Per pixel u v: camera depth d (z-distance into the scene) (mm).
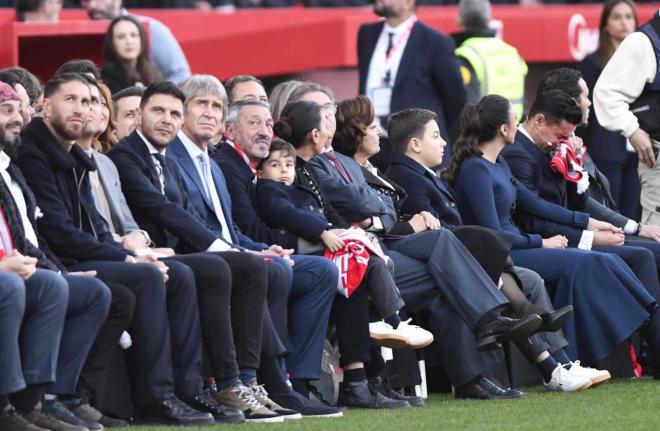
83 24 35875
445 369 26906
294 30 43750
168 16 42812
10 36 34781
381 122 37281
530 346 27688
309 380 25266
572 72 31125
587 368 27938
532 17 46281
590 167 32875
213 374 23453
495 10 45812
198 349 23203
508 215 29438
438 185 28844
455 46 38031
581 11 47312
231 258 23750
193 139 26203
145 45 34125
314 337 25156
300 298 25219
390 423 23219
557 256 29031
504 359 28328
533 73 46875
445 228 27531
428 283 26812
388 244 27469
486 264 27078
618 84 33625
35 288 20969
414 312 27062
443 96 37125
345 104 28672
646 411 24734
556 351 27938
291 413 23688
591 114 38594
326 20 43375
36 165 22938
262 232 26328
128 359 22828
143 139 25188
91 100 23391
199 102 26109
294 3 48312
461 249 26641
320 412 24141
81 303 21594
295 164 27297
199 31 43344
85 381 22031
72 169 23391
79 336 21609
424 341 25672
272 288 24562
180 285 23000
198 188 26016
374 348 25953
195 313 23156
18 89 23891
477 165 29094
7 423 20797
